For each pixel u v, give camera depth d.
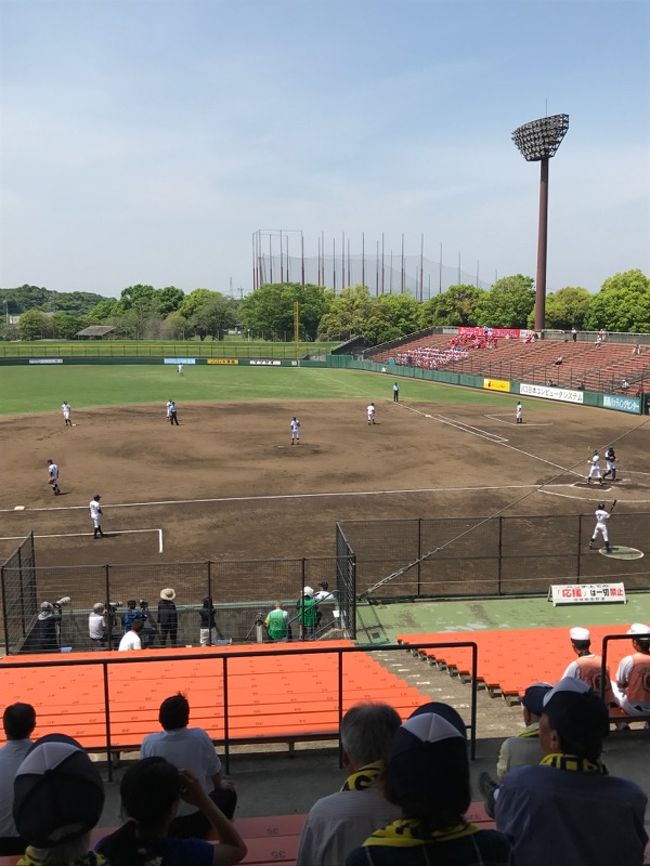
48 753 3.38
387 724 4.13
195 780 4.17
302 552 27.03
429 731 3.17
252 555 26.72
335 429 54.66
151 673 14.52
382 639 19.92
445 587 23.75
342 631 20.20
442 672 15.88
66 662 7.95
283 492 35.94
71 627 20.22
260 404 69.44
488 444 48.50
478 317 145.12
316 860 3.80
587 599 22.41
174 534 29.25
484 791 5.59
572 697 4.01
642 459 43.75
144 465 42.09
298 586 23.70
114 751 9.13
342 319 153.62
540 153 91.00
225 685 8.23
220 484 37.56
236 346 143.62
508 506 33.09
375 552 26.94
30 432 52.50
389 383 90.62
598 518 26.98
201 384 87.44
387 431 53.75
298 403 70.38
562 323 137.62
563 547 27.50
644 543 27.95
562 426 56.12
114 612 19.89
